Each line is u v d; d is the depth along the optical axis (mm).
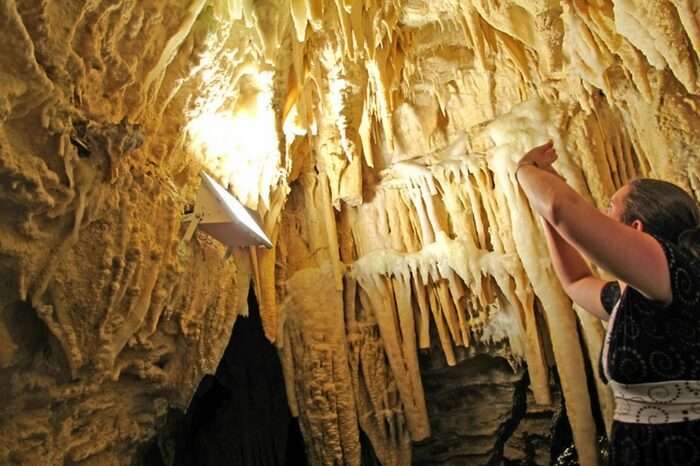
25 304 2211
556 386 5973
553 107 4570
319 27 3654
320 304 5398
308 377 5305
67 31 2082
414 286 5629
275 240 5035
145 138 2855
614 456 1028
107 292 2514
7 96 1834
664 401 962
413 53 4863
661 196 1141
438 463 6387
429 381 6203
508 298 5152
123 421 3111
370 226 5703
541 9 3818
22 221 2025
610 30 3707
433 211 5477
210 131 3543
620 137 4414
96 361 2539
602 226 979
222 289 3844
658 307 986
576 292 1424
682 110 3688
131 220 2615
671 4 3162
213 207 3264
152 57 2709
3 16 1752
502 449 6469
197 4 2787
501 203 5066
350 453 5285
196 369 3674
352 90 4562
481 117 5109
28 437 2332
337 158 5176
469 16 4285
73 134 2170
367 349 5645
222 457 6418
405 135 5441
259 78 3648
